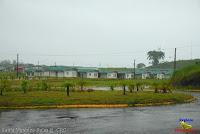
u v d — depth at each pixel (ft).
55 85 182.60
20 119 74.13
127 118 77.30
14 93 129.29
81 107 100.63
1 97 111.14
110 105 104.32
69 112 87.76
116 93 136.98
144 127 65.21
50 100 104.99
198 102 126.31
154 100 115.75
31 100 104.27
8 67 604.49
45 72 406.21
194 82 224.53
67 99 107.86
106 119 75.31
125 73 409.90
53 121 71.56
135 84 158.40
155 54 627.05
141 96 122.01
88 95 123.24
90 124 68.03
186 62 568.82
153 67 575.79
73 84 130.93
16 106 98.22
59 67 419.95
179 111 92.63
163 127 65.46
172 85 242.37
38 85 155.94
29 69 435.53
